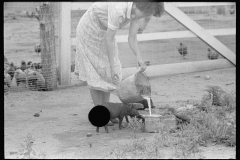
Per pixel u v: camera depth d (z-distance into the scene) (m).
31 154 5.14
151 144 5.44
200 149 5.29
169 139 5.62
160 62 11.22
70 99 8.17
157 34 9.91
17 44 13.79
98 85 6.31
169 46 13.30
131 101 6.30
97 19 6.24
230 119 6.49
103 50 6.34
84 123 6.61
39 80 8.80
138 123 6.00
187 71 10.42
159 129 5.94
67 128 6.33
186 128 6.01
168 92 8.63
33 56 12.23
